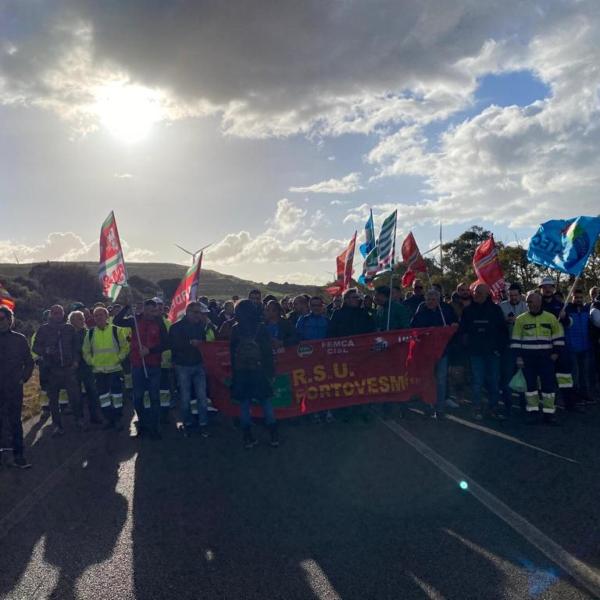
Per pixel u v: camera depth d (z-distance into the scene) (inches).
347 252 620.1
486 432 329.4
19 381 301.0
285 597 157.0
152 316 370.3
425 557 175.3
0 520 223.6
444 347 372.2
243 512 219.8
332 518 209.0
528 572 163.0
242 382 318.7
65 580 172.7
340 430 354.6
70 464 302.4
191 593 161.6
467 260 2074.3
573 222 403.5
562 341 346.0
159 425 396.5
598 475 242.5
